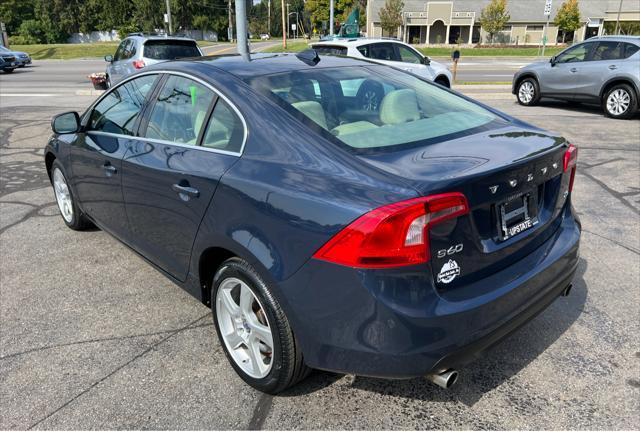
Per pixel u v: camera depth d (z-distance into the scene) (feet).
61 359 9.91
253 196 8.00
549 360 9.68
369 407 8.55
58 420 8.35
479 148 8.27
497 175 7.43
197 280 9.81
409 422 8.22
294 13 344.90
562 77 37.55
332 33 71.31
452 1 164.45
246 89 9.24
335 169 7.62
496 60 106.63
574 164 9.57
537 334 10.48
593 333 10.48
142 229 11.25
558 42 168.45
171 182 9.67
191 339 10.51
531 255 8.55
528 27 164.66
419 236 6.73
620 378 9.16
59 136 15.12
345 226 6.88
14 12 223.10
